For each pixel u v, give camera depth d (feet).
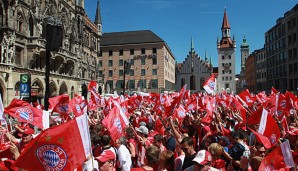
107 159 20.92
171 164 21.40
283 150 20.38
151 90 329.11
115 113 32.24
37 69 154.51
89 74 230.07
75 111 50.83
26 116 33.78
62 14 177.58
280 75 284.00
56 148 15.90
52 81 163.32
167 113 42.83
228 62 521.65
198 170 19.80
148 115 59.31
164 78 332.60
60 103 45.06
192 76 472.44
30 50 144.46
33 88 150.00
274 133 25.46
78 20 205.36
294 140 30.86
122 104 56.03
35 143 15.72
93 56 244.63
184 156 25.41
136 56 334.65
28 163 15.81
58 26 49.80
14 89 131.95
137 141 32.42
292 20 253.44
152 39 333.01
